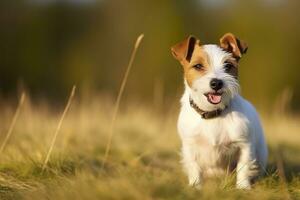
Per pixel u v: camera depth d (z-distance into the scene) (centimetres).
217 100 678
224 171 723
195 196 573
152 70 3406
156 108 1414
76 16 3806
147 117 1329
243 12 3462
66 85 3547
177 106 1506
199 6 3588
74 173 704
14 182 666
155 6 3594
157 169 792
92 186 575
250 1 3459
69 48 3697
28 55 3619
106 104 1372
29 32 3675
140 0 3612
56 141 874
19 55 3612
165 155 917
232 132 689
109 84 3488
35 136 900
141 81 3372
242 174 686
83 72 3578
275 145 990
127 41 3588
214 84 668
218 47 715
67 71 3616
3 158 739
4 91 3478
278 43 3375
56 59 3666
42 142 837
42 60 3628
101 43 3656
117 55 3588
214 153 704
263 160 747
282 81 3312
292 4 3412
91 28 3719
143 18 3594
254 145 708
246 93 3278
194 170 711
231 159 714
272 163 834
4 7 3672
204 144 704
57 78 3588
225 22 3497
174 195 565
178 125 729
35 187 649
